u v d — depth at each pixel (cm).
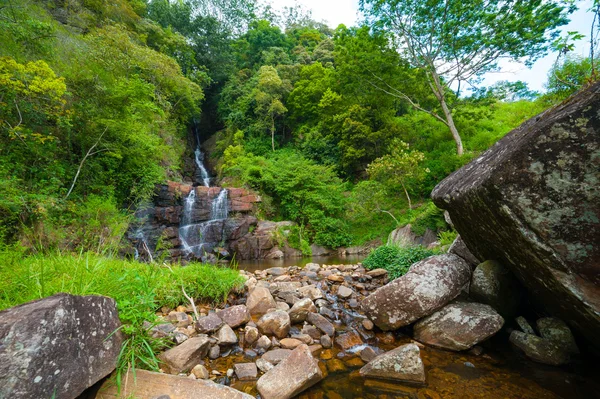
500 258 296
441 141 1847
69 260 298
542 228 181
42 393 121
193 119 2742
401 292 300
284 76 2584
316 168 1817
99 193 854
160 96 1577
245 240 1442
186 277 367
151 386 173
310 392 204
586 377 219
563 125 176
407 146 1502
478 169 264
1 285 221
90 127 822
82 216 645
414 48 1482
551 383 212
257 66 2931
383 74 1605
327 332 298
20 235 496
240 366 226
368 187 1528
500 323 263
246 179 1734
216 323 283
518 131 287
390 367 222
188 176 2075
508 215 190
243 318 299
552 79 814
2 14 702
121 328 190
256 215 1636
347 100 2006
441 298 292
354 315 360
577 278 175
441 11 1316
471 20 1273
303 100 2375
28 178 647
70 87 800
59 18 1284
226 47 2948
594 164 169
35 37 730
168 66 1547
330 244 1543
